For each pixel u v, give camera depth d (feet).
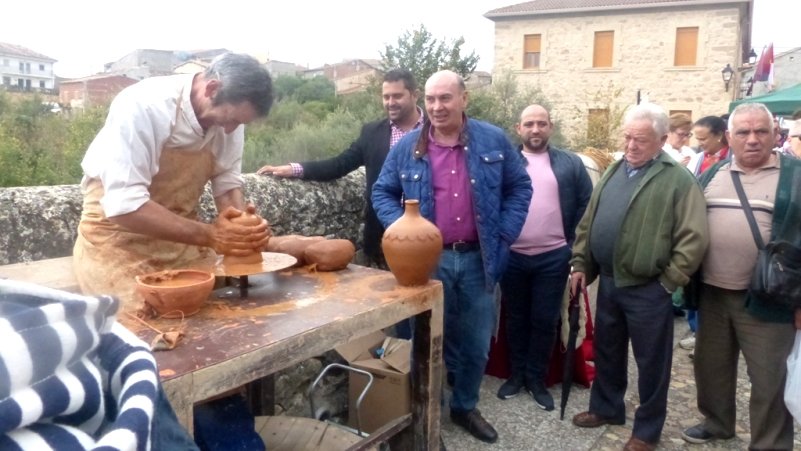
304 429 7.51
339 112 41.83
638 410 9.68
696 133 16.42
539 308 11.33
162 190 6.73
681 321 16.65
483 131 9.69
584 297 12.17
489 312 9.85
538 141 11.71
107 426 2.39
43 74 222.69
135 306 5.88
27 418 2.00
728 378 9.77
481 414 10.86
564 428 10.51
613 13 74.95
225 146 7.37
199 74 6.57
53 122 36.63
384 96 11.12
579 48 77.10
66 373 2.22
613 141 50.19
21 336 2.06
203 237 6.34
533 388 11.47
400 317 6.55
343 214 11.31
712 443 10.06
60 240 7.50
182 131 6.49
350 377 9.74
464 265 9.64
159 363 4.68
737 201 9.04
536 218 11.25
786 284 8.30
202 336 5.28
